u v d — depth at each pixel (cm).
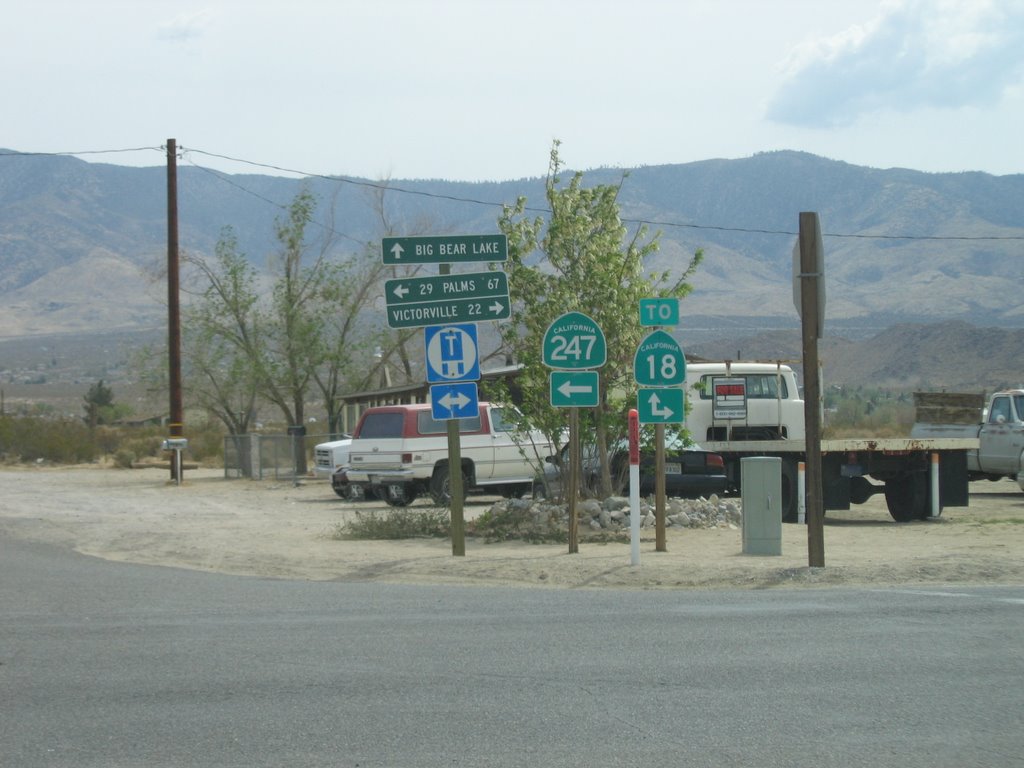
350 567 1534
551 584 1370
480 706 768
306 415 7269
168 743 695
